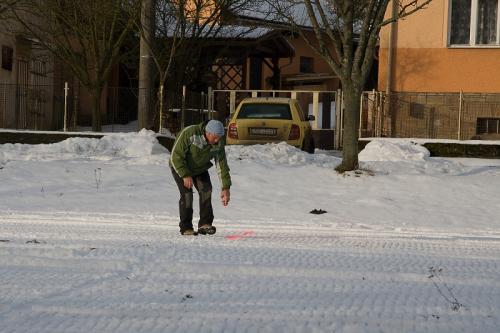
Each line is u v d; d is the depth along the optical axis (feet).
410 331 25.18
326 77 236.43
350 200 74.90
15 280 32.91
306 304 28.89
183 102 133.39
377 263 38.65
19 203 69.51
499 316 27.32
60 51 144.15
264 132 111.75
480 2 138.82
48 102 163.32
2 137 123.54
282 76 247.50
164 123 133.39
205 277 34.04
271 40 202.08
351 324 25.88
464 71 139.74
